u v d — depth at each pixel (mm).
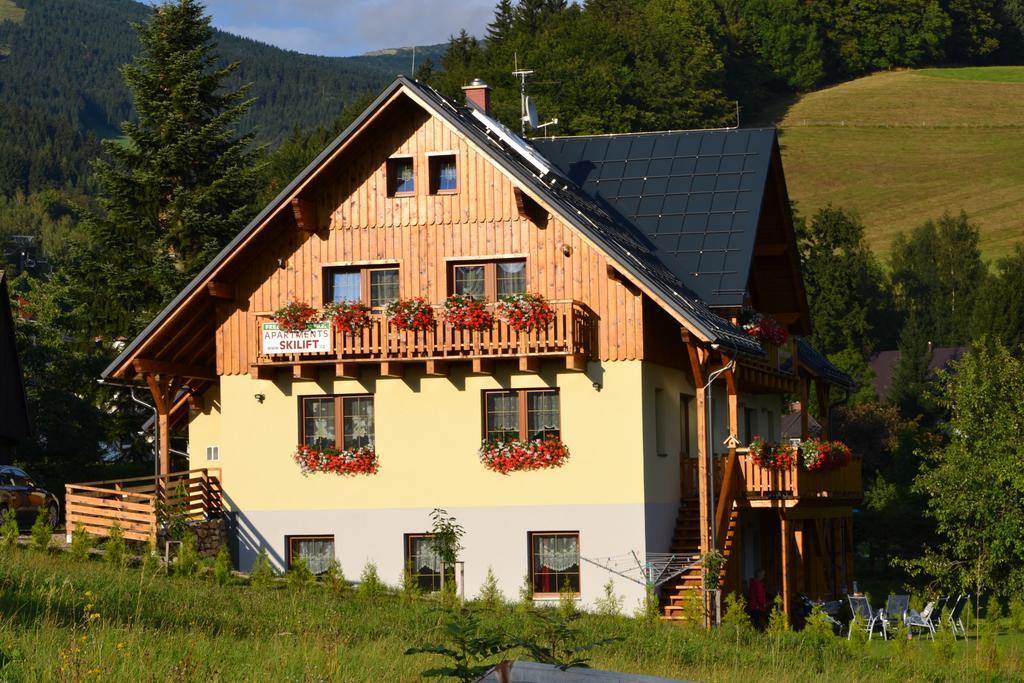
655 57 152750
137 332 59438
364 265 40500
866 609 42375
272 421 40969
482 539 39094
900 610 42188
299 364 39625
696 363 37469
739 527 42625
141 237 59531
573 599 37531
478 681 13430
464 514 39312
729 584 39750
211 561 36938
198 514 40625
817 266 119938
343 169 40781
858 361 110688
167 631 23906
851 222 121625
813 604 43062
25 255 177750
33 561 32031
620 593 37938
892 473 79125
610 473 38250
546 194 38125
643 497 37938
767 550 48438
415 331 38906
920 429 92812
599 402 38438
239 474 41094
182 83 59250
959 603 43969
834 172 183500
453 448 39531
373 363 39562
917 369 109688
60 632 21859
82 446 64938
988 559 45781
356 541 40031
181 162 59156
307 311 39594
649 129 138125
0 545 34375
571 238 38938
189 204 58781
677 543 40156
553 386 38812
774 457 40156
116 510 39406
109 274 59031
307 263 40875
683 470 41562
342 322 39188
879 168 183875
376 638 27281
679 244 41219
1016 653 34094
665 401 40250
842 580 52250
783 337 44906
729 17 199625
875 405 93625
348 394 40500
